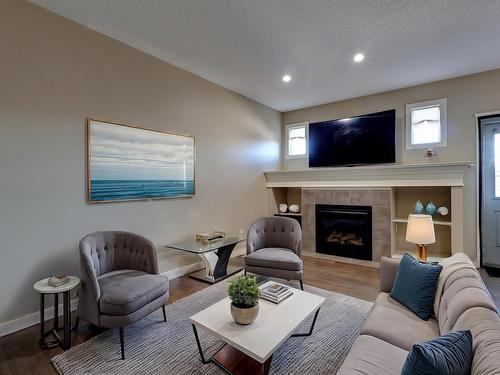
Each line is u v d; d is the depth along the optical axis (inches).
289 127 231.1
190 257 154.9
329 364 76.4
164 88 141.8
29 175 97.4
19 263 95.3
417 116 175.6
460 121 161.3
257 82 169.9
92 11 102.3
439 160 167.5
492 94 152.9
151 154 135.3
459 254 86.7
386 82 169.6
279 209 224.1
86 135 112.0
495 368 35.6
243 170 193.5
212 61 142.3
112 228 121.1
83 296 86.5
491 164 154.3
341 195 181.2
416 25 110.1
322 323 97.2
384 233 167.3
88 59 112.9
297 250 134.9
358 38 119.7
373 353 55.9
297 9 100.5
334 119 207.9
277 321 72.7
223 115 177.2
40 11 99.7
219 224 173.9
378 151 181.0
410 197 179.0
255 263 127.0
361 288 130.4
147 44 125.7
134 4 97.9
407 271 81.0
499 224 153.2
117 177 122.0
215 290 128.0
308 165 220.4
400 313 73.7
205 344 85.1
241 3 97.1
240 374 69.9
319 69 151.3
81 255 86.7
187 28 112.9
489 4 97.3
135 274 98.8
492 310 52.1
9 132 93.0
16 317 94.6
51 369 75.1
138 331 92.4
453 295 63.2
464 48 128.3
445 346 41.3
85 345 84.9
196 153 159.0
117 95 122.5
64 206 106.0
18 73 94.9
